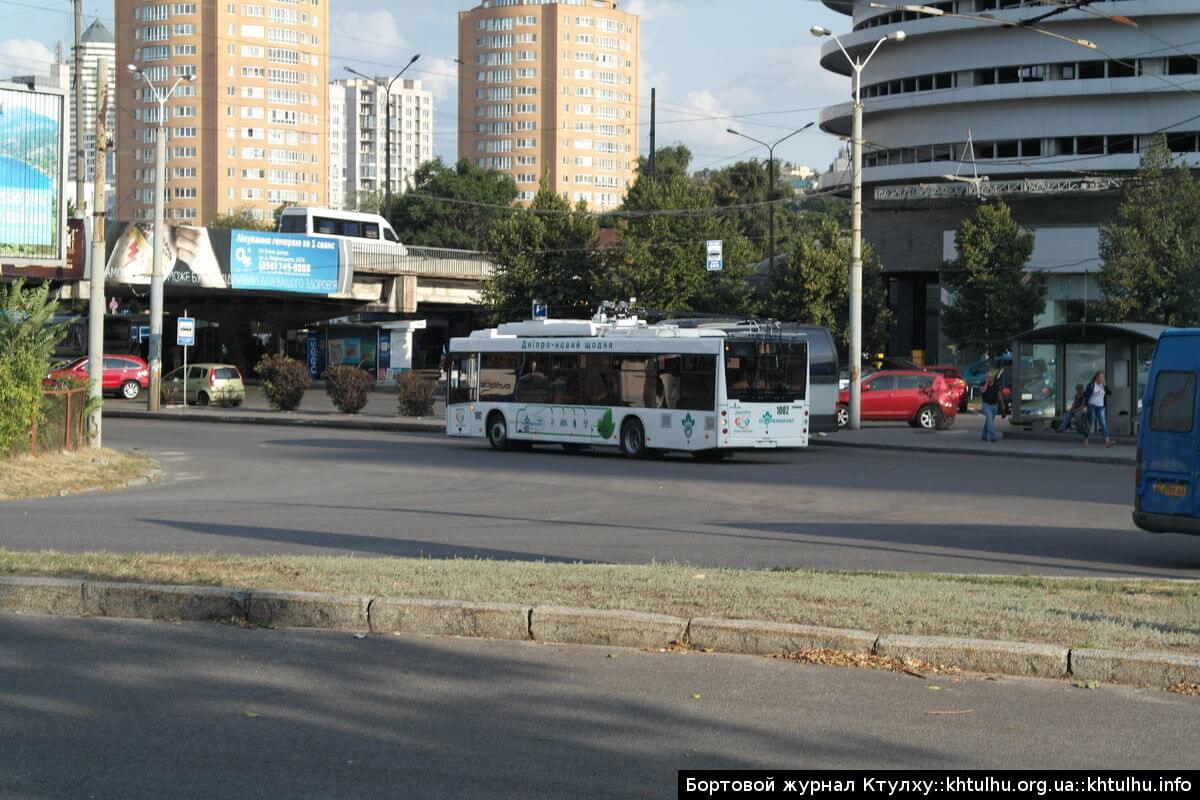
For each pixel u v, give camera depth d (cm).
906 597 958
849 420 3894
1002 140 6962
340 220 6706
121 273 5816
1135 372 3453
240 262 6116
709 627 835
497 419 3328
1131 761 620
